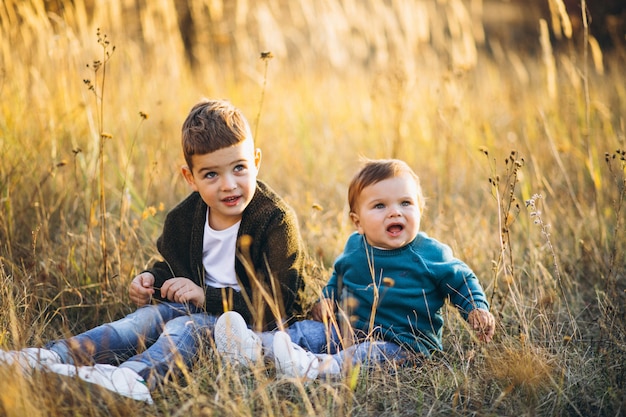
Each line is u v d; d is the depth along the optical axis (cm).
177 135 476
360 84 625
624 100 514
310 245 338
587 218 363
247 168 244
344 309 248
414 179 255
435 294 249
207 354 230
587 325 274
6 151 346
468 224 367
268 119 540
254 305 245
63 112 400
